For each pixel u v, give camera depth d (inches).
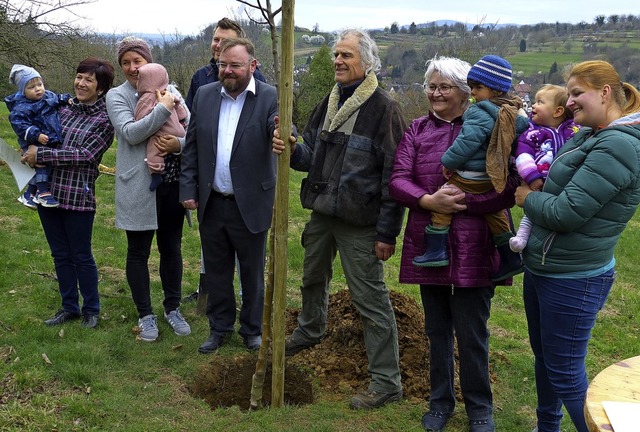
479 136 127.6
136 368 169.8
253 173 171.6
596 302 121.2
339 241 157.8
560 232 118.6
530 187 126.6
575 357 123.9
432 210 135.2
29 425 137.3
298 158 157.8
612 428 80.9
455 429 145.9
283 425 144.8
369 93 149.6
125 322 198.8
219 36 199.3
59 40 549.3
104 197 379.9
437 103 138.5
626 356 217.8
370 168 150.6
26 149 179.2
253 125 170.1
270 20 137.3
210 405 157.8
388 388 156.0
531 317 136.0
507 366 187.0
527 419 156.0
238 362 175.3
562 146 128.0
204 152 172.4
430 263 134.5
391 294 197.0
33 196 184.5
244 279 181.6
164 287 197.5
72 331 186.5
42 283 225.6
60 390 154.6
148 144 177.0
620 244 426.3
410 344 176.6
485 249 135.8
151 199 178.7
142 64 179.9
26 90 180.9
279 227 141.8
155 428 140.7
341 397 161.0
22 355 168.9
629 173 111.0
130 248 185.0
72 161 178.1
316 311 179.2
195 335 192.5
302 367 174.4
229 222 175.0
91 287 191.6
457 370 174.7
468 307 138.6
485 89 130.7
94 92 183.0
